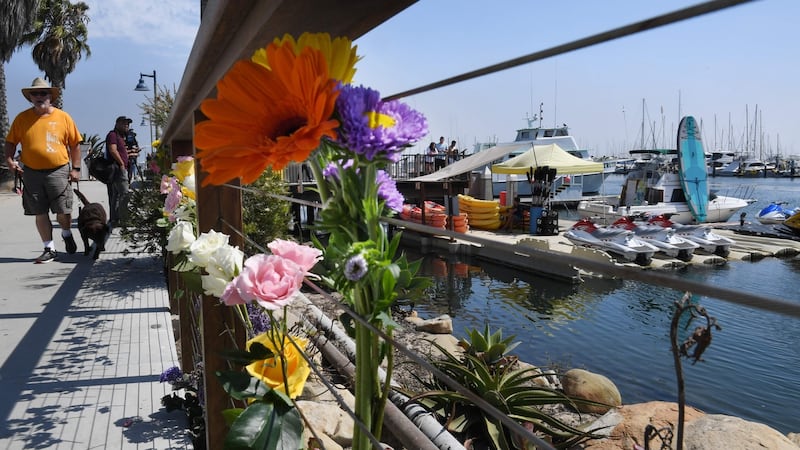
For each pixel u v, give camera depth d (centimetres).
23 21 1856
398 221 93
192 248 161
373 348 111
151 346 400
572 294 1337
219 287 158
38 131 680
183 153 374
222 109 83
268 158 77
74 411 303
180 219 287
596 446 464
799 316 37
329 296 115
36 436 277
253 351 141
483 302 1271
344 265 97
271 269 127
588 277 1500
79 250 793
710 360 868
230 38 135
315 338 289
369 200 99
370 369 112
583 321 1105
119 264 691
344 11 98
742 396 743
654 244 1725
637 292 1344
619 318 1127
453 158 3092
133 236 704
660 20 45
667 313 1153
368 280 102
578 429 495
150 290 556
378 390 113
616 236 1756
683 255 1714
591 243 1805
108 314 477
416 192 2130
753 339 972
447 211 2089
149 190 700
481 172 2991
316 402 398
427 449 177
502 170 2327
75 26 2984
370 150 83
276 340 149
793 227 2117
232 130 82
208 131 83
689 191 2559
